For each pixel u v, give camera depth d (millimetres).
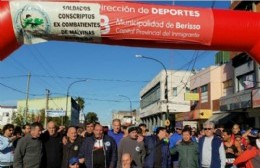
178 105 55344
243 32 9883
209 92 38719
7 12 9648
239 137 11727
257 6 27188
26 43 9844
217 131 13484
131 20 9641
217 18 9844
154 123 65375
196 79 43562
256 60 10250
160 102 56094
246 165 7625
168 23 9719
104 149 10305
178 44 9969
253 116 28250
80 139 10906
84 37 9797
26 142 9578
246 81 29062
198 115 37406
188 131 11406
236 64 30984
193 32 9812
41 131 9789
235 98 27891
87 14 9578
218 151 11023
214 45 10055
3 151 11453
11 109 87625
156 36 9797
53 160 10234
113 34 9734
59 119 57812
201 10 9945
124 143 11734
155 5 9867
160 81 57750
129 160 9250
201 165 11211
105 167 10273
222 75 37219
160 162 12180
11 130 11617
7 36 9719
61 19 9594
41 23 9609
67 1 9703
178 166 11516
